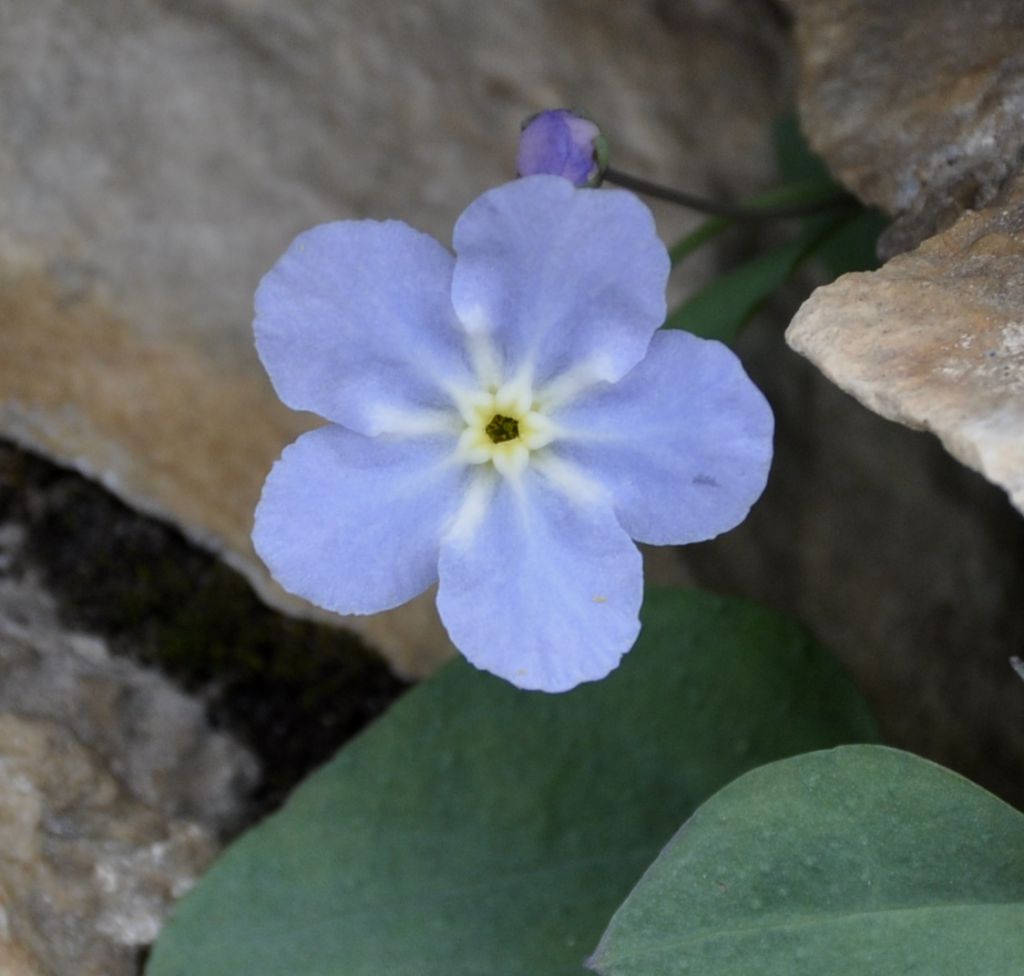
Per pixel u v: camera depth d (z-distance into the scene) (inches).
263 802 3.6
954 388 3.0
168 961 3.3
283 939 3.3
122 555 3.6
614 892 3.4
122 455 3.6
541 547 3.1
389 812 3.4
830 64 3.5
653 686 3.4
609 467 3.1
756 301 3.6
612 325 3.0
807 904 3.0
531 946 3.3
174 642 3.6
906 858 3.0
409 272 3.0
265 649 3.6
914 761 3.0
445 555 3.1
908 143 3.4
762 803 3.0
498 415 3.1
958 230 3.2
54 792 3.4
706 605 3.5
